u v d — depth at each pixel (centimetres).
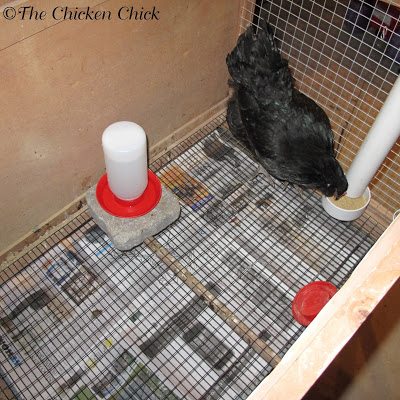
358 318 52
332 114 136
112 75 104
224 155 137
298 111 116
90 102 104
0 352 103
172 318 109
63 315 109
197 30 117
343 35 146
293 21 148
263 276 115
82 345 105
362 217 126
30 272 114
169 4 104
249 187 130
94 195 115
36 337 106
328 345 51
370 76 140
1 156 94
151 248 115
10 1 76
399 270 54
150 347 105
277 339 106
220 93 143
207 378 102
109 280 114
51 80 92
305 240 121
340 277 116
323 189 114
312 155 112
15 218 109
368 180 116
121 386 101
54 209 118
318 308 105
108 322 108
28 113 93
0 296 111
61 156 107
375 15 133
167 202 116
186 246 119
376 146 106
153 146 133
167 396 100
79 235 120
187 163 135
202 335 107
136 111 118
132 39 102
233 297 112
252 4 124
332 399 104
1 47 80
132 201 112
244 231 122
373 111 134
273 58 114
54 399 99
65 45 89
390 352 110
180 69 122
